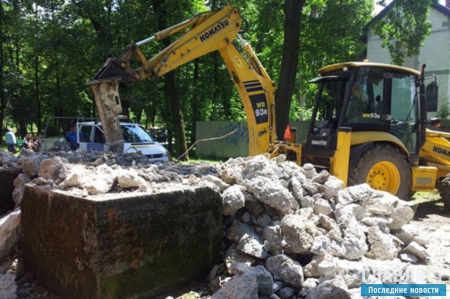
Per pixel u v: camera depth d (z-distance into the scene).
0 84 24.14
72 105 23.45
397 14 13.25
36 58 24.33
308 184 4.49
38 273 3.52
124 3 14.63
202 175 4.51
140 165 5.02
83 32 16.16
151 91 16.73
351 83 6.63
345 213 4.21
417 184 7.00
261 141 7.35
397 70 6.93
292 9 12.39
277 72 17.53
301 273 3.35
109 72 5.44
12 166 4.71
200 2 15.95
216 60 20.22
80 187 3.38
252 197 3.95
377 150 6.48
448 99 18.33
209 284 3.49
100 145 10.47
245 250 3.61
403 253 4.34
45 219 3.39
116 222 2.97
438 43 18.72
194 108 21.17
